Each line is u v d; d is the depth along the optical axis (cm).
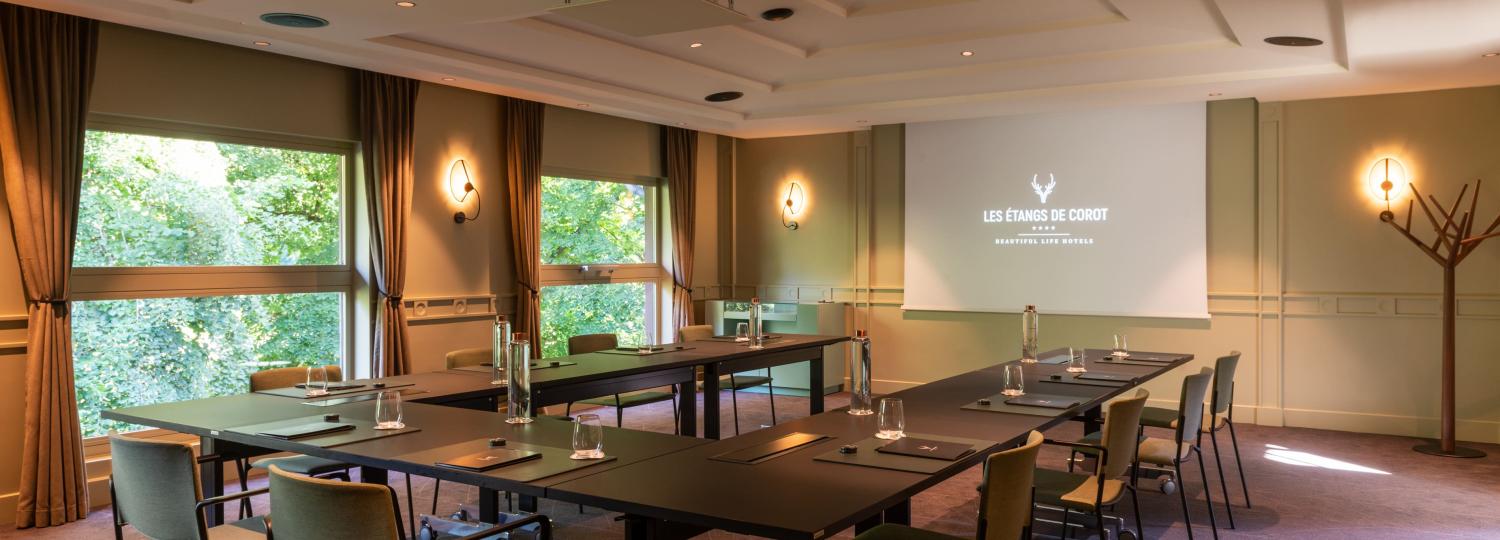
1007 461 271
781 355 655
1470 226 701
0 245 489
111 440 315
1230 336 780
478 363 571
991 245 875
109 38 523
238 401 430
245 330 614
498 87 697
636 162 904
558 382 480
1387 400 732
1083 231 832
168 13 491
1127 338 817
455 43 595
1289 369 764
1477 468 622
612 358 584
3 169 487
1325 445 692
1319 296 751
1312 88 708
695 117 866
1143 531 483
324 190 657
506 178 770
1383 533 481
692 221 952
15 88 481
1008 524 280
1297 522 500
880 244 939
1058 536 475
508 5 443
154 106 543
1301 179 755
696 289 972
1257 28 531
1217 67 665
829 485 266
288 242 635
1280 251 761
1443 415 672
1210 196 784
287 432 348
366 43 547
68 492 503
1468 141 701
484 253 750
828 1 538
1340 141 741
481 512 415
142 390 562
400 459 303
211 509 377
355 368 674
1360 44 564
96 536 481
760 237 1003
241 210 608
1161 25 564
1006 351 874
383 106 652
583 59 645
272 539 278
